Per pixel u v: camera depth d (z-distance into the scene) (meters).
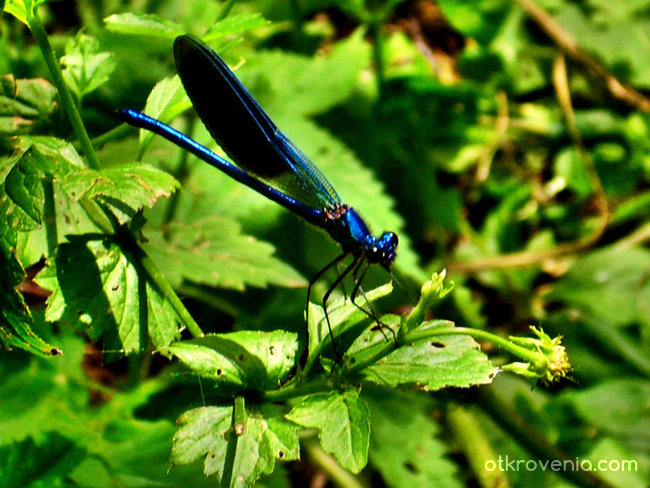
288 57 0.62
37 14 0.52
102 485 0.55
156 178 0.52
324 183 0.55
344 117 0.64
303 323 0.59
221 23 0.54
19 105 0.54
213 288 0.60
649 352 0.63
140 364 0.58
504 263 0.65
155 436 0.56
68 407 0.56
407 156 0.65
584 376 0.62
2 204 0.52
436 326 0.52
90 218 0.54
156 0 0.62
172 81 0.54
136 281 0.53
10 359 0.56
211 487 0.56
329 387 0.52
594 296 0.64
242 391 0.52
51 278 0.52
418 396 0.60
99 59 0.54
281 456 0.52
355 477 0.60
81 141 0.53
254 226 0.60
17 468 0.55
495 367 0.52
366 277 0.59
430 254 0.64
